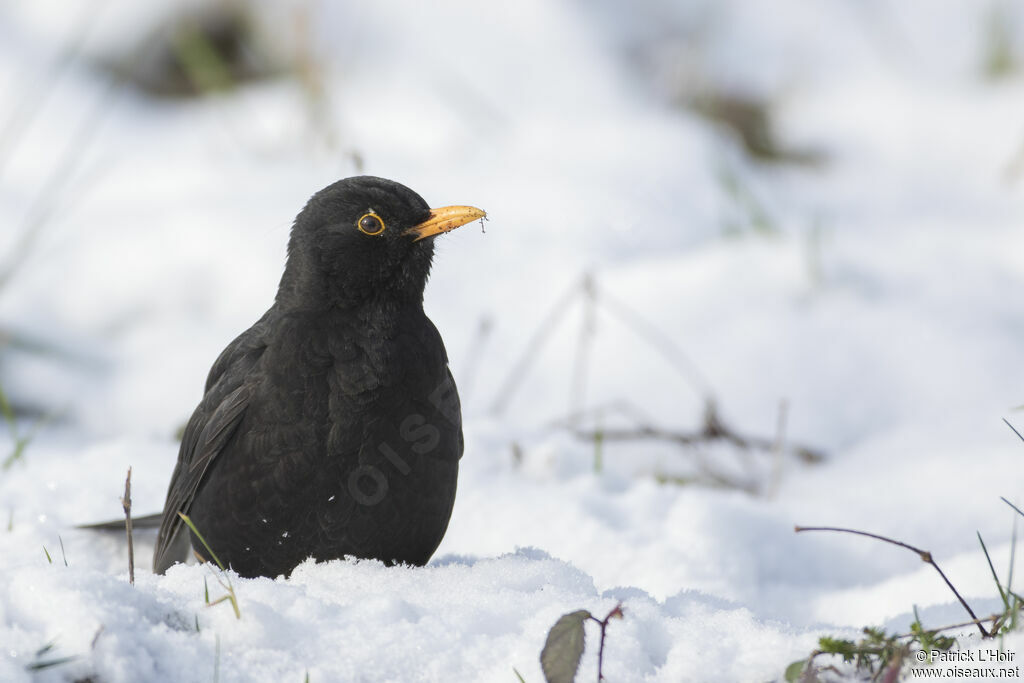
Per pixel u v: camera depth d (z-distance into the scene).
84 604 5.00
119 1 17.92
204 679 4.97
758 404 11.26
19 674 4.71
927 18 19.45
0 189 14.54
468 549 8.05
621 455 10.59
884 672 5.16
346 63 17.92
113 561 7.52
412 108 16.95
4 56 17.05
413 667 5.25
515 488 8.81
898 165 16.95
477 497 8.55
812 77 18.59
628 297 12.60
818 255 13.09
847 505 9.32
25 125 16.06
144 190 14.71
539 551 6.73
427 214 7.06
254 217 13.55
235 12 18.14
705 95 18.03
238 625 5.21
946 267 13.16
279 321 6.89
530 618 5.64
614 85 17.91
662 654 5.49
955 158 17.00
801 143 17.59
